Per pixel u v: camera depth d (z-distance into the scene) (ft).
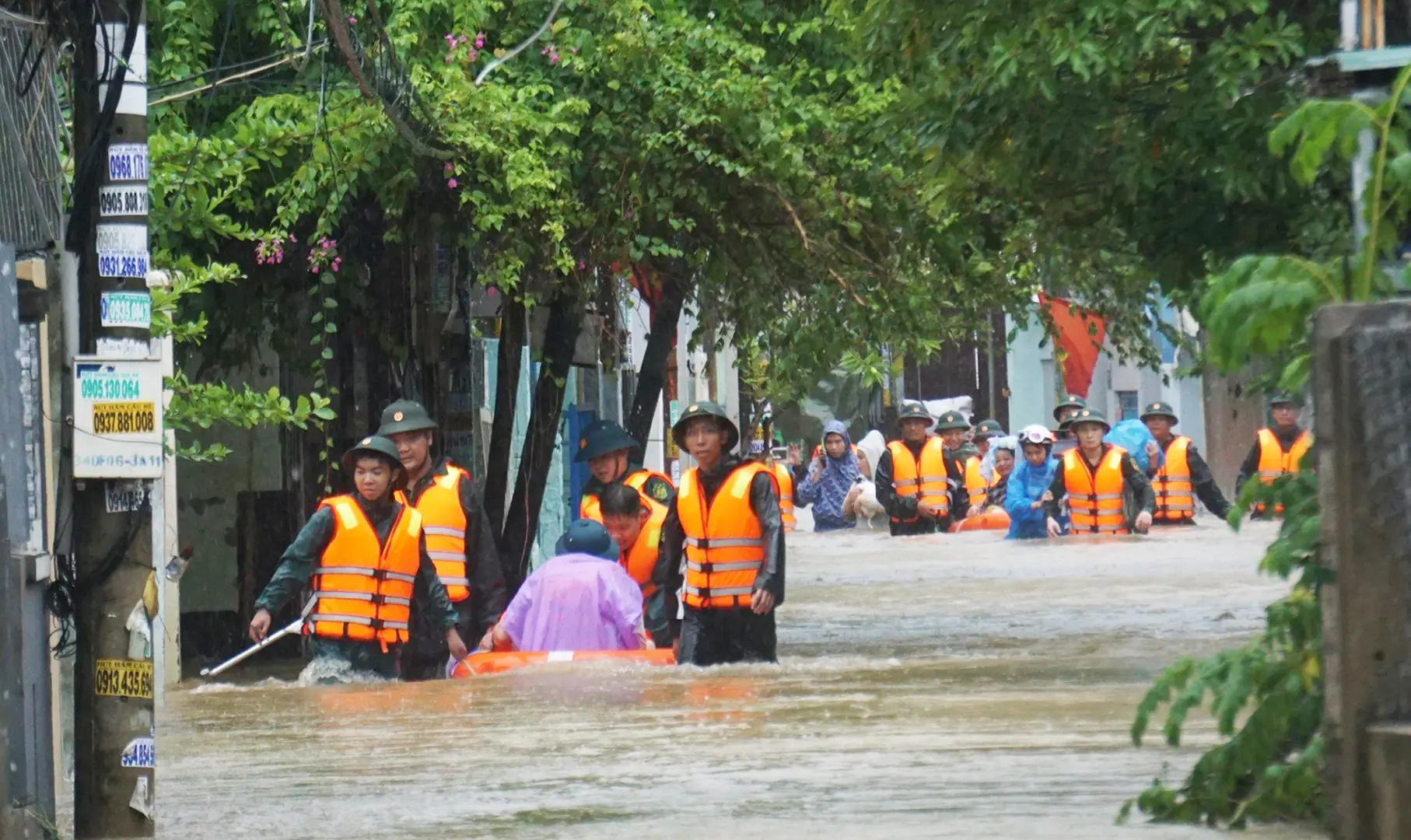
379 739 80.12
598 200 129.80
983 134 99.09
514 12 130.82
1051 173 99.50
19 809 49.96
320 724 85.87
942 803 57.21
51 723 63.41
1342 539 34.06
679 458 311.27
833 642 127.03
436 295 151.64
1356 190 43.75
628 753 72.90
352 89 120.47
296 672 133.18
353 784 67.62
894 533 236.43
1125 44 89.66
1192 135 94.38
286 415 107.34
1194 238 100.58
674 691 93.81
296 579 102.68
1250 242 99.30
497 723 83.35
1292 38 90.38
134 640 59.21
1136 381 372.99
